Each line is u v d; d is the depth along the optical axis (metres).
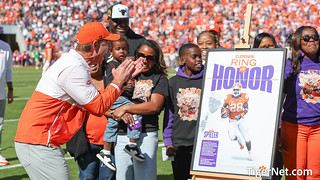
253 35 32.25
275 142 3.60
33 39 36.53
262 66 3.78
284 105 4.38
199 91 4.36
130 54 5.18
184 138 4.39
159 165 6.68
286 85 4.31
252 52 3.85
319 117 4.21
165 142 4.51
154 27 34.28
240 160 3.68
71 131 3.59
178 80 4.43
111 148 4.63
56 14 37.25
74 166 6.57
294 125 4.29
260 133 3.66
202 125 3.87
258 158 3.62
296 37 4.19
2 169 6.38
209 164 3.76
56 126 3.49
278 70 3.72
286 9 34.31
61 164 3.52
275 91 3.69
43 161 3.46
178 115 4.41
